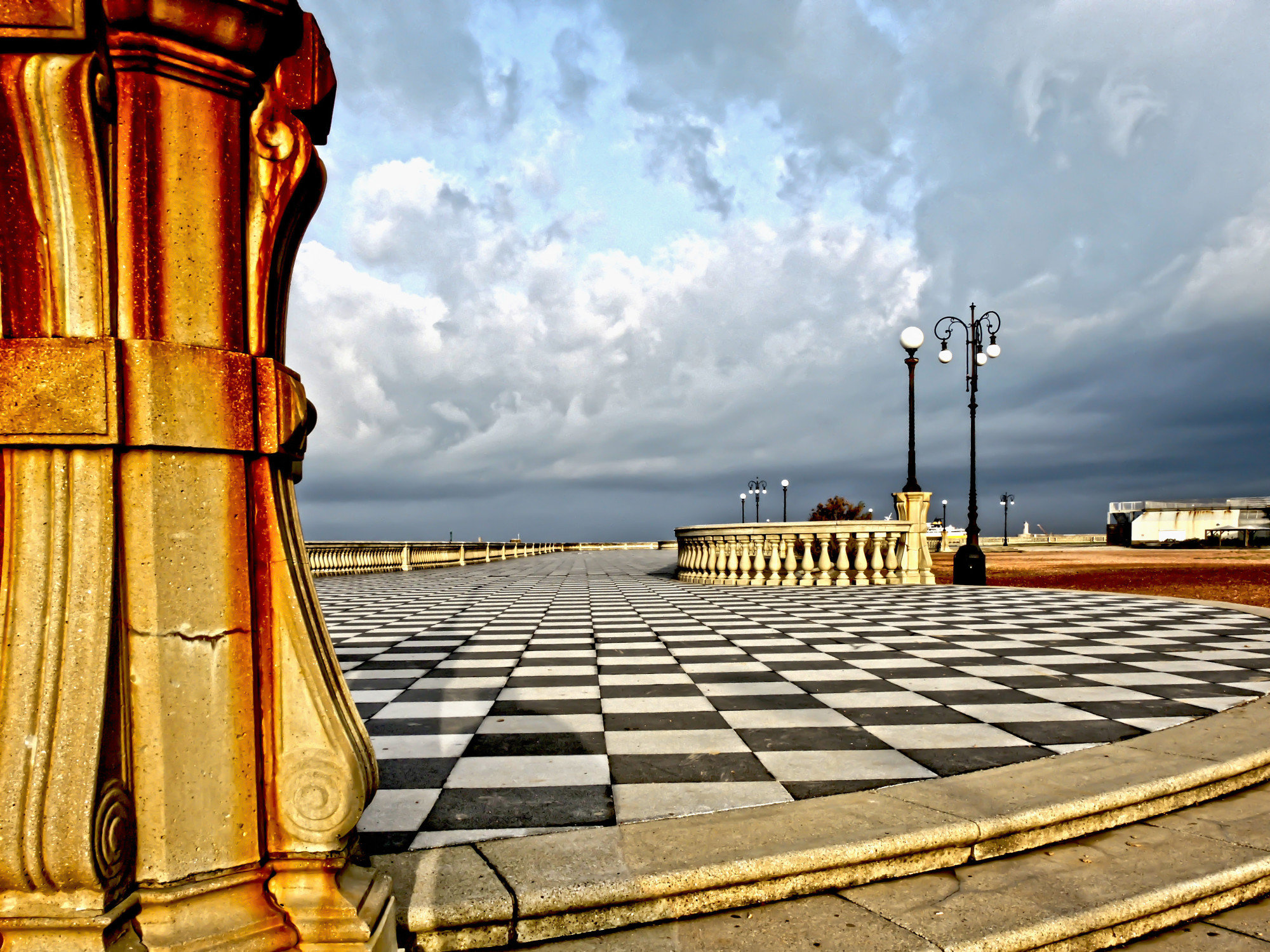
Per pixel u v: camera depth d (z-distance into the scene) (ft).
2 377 4.25
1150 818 8.24
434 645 21.40
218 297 4.80
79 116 4.25
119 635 4.42
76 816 4.05
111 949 4.05
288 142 5.07
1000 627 24.12
